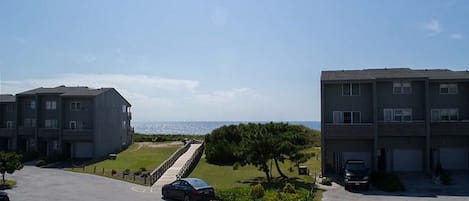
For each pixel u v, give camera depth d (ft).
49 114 218.38
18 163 134.82
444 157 142.31
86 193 112.88
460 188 118.32
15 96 229.66
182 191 97.25
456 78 139.64
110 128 223.10
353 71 155.94
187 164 160.45
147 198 103.81
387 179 119.96
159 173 144.56
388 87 143.95
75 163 191.83
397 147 141.79
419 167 141.08
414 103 142.31
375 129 136.87
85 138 208.44
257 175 142.72
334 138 139.33
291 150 127.34
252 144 125.70
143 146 239.91
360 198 104.17
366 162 141.49
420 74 144.77
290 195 96.07
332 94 144.77
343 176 135.44
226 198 94.22
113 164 178.40
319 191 113.60
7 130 225.97
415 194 110.11
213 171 155.12
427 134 136.77
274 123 145.59
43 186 126.62
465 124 137.80
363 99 143.02
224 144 179.83
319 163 165.89
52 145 217.36
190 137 283.79
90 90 223.10
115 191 116.16
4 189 121.19
